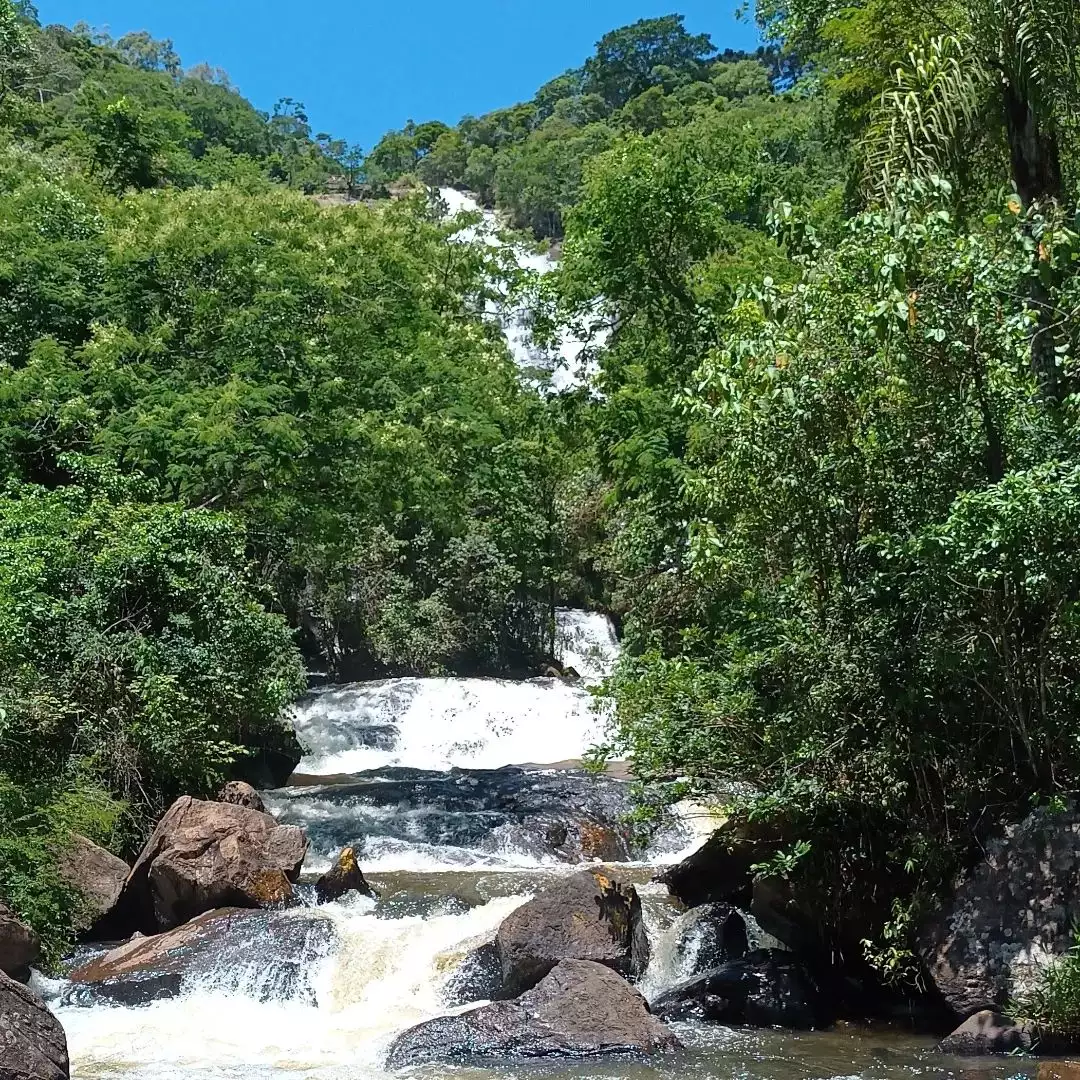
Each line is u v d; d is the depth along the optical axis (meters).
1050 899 9.23
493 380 28.52
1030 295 9.92
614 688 11.49
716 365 10.80
